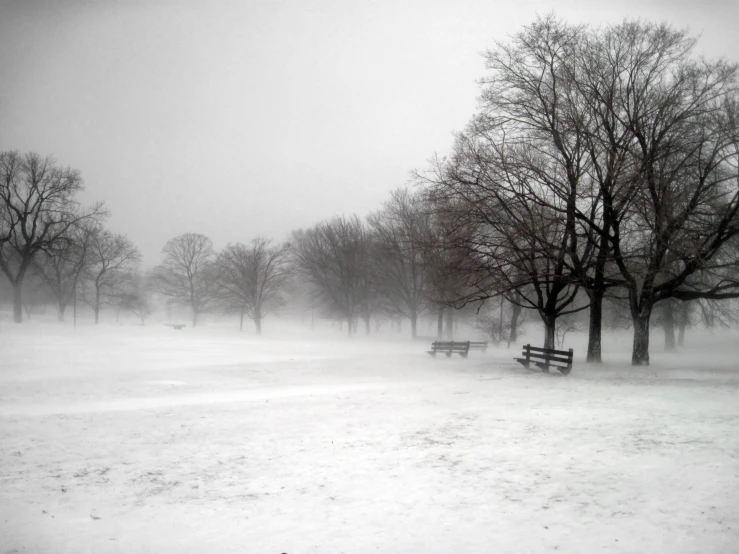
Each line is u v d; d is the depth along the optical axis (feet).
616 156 70.69
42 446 36.29
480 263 78.02
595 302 83.25
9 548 20.59
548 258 74.33
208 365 88.89
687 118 72.08
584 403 46.26
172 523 23.04
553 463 29.22
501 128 78.43
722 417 38.24
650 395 49.37
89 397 56.75
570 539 19.89
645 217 68.49
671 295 75.41
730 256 85.76
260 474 29.68
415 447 33.99
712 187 73.05
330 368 84.53
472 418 41.93
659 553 18.33
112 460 32.99
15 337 125.80
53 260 179.73
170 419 44.60
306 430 39.88
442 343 107.45
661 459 28.71
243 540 21.08
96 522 23.29
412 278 174.09
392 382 67.05
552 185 72.18
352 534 21.30
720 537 19.26
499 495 24.93
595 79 73.97
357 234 194.08
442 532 21.11
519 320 174.70
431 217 132.98
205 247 250.37
